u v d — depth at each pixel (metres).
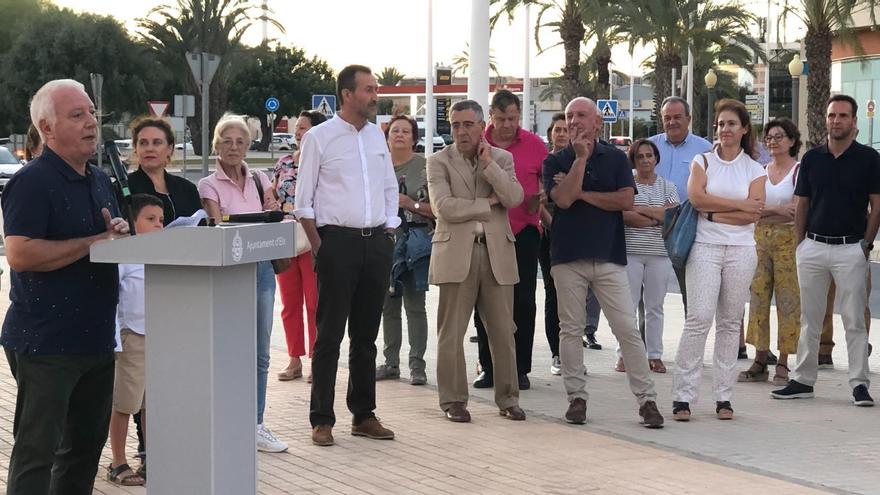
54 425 4.72
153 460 4.20
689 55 38.56
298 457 6.92
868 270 8.90
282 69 65.75
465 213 7.78
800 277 8.92
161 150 6.60
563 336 8.02
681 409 8.13
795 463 6.90
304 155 7.18
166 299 4.13
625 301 7.94
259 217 4.62
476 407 8.52
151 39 48.97
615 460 6.90
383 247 7.34
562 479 6.44
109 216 4.75
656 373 10.13
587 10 31.52
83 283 4.74
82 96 4.75
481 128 7.89
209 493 4.13
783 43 42.75
